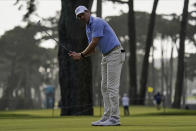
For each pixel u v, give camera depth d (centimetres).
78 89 5247
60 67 5316
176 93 13250
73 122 2247
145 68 12181
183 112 5794
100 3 10781
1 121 2545
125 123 1991
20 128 1706
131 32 12025
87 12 1848
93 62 14638
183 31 13000
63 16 5297
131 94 11900
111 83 1839
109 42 1827
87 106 5288
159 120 2366
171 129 1469
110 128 1568
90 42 1908
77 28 5222
